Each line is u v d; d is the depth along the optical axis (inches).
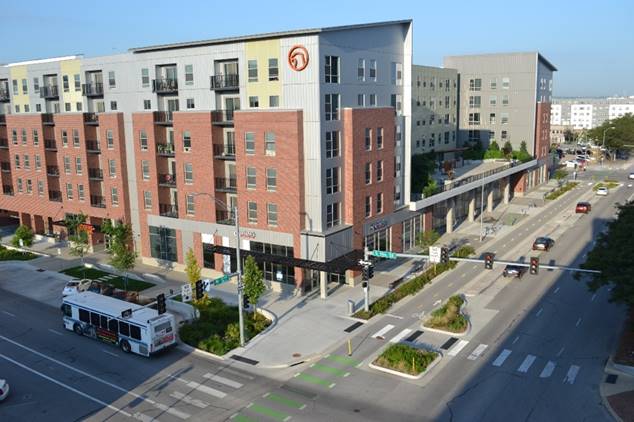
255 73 1940.2
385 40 2148.1
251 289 1640.0
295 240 1891.0
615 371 1295.5
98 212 2522.1
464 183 2768.2
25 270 2325.3
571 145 7642.7
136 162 2311.8
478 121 3885.3
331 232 1870.1
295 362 1402.6
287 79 1862.7
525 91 3713.1
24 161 2832.2
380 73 2137.1
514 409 1139.3
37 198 2822.3
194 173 2119.8
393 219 2247.8
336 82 1894.7
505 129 3818.9
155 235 2313.0
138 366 1403.8
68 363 1428.4
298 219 1873.8
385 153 2148.1
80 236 2378.2
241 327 1497.3
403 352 1365.7
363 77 2036.2
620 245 1405.0
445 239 2652.6
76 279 2107.5
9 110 3004.4
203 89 2089.1
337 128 1913.1
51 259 2472.9
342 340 1530.5
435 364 1357.0
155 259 2331.4
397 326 1615.4
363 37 2012.8
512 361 1363.2
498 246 2517.2
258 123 1895.9
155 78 2220.7
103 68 2391.7
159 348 1451.8
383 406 1168.2
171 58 2159.2
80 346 1537.9
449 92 3550.7
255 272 1647.4
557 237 2650.1
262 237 1971.0
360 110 1961.1
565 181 4288.9
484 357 1390.3
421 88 3147.1
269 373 1349.7
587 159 5772.6
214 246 2063.2
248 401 1211.2
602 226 2829.7
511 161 3523.6
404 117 2304.4
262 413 1155.9
